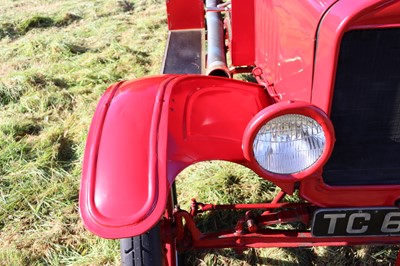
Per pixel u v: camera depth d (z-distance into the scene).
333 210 1.73
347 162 1.70
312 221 1.78
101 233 1.32
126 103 1.70
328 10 1.53
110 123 1.62
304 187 1.72
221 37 3.40
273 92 2.25
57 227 2.58
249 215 1.90
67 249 2.45
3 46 5.55
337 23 1.44
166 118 1.62
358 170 1.71
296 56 1.85
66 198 2.82
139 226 1.33
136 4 7.18
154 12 6.65
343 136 1.64
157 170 1.44
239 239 1.88
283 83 2.10
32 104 3.93
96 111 1.72
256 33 2.96
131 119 1.62
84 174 1.47
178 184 2.83
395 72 1.50
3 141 3.38
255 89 2.09
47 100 3.97
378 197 1.75
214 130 1.73
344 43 1.45
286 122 1.49
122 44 5.34
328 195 1.74
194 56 3.26
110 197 1.38
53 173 3.06
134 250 1.59
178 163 1.53
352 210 1.73
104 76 4.46
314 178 1.69
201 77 1.98
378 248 2.25
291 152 1.53
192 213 2.16
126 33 5.75
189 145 1.63
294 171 1.56
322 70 1.55
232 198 2.64
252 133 1.49
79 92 4.18
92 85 4.33
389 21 1.40
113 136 1.56
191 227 1.86
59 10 6.98
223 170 2.86
